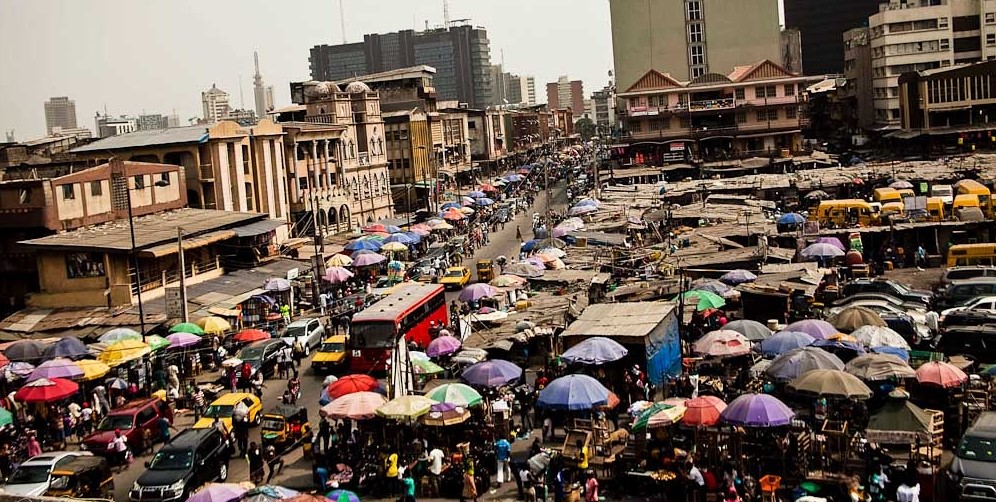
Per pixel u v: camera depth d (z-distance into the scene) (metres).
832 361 34.69
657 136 140.00
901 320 44.12
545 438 36.56
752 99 138.25
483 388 40.12
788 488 29.78
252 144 90.75
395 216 126.25
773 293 48.91
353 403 35.03
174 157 83.31
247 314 63.66
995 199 71.25
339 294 70.44
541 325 48.31
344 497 28.03
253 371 48.22
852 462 29.70
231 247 72.25
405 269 79.75
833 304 51.34
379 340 47.53
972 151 124.94
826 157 130.00
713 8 162.00
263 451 37.44
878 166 105.62
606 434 33.97
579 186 135.12
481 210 118.69
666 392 40.53
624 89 166.00
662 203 92.00
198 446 34.06
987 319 44.12
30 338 55.88
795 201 92.88
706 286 52.31
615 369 40.59
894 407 30.31
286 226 93.31
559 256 69.12
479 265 75.69
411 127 136.12
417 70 162.62
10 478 32.88
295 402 45.22
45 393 40.22
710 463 30.91
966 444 28.72
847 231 67.94
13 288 65.25
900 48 147.62
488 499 32.66
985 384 34.75
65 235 63.28
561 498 31.05
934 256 64.38
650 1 163.00
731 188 98.00
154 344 48.84
